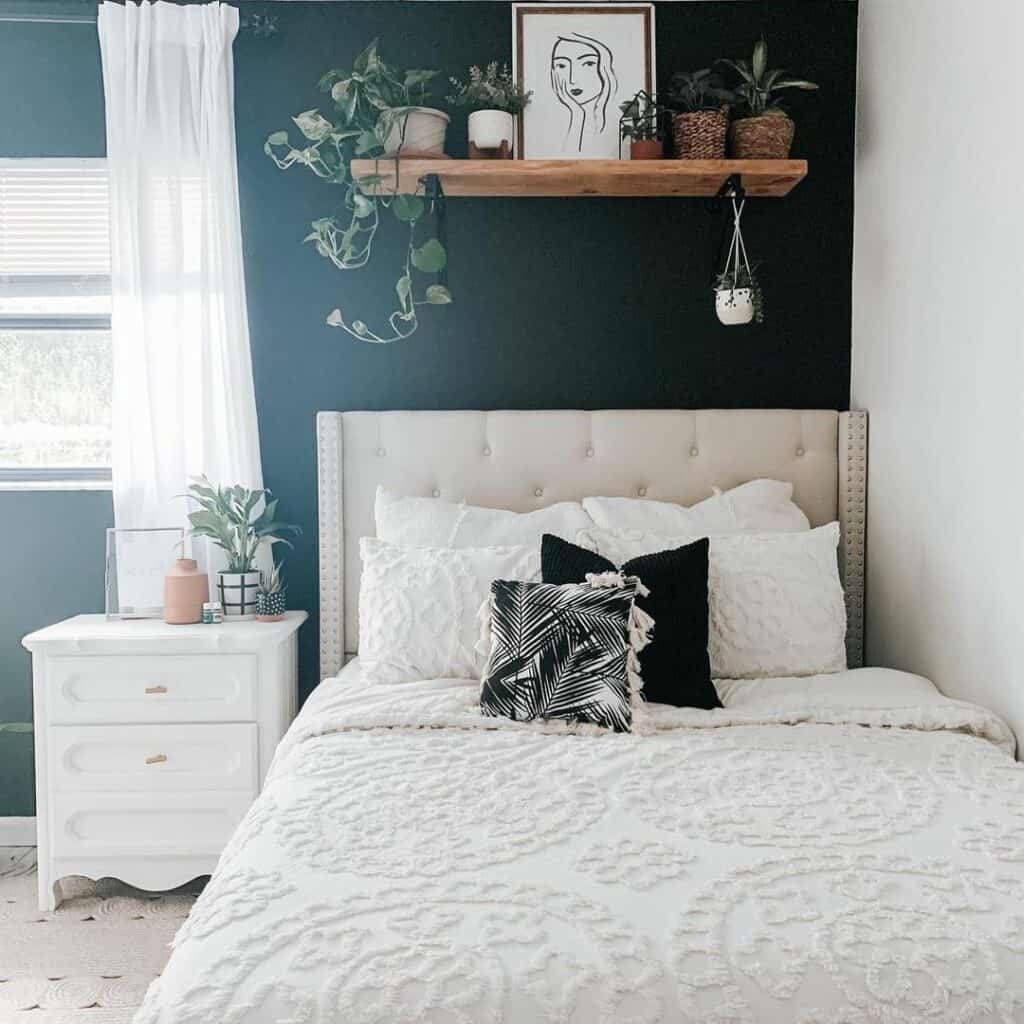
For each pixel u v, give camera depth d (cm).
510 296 315
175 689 269
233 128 302
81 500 315
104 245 316
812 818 162
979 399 235
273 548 316
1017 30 216
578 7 307
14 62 307
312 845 152
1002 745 218
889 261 286
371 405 315
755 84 288
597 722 213
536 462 301
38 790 268
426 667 247
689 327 315
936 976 122
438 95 309
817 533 269
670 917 131
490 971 121
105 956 244
